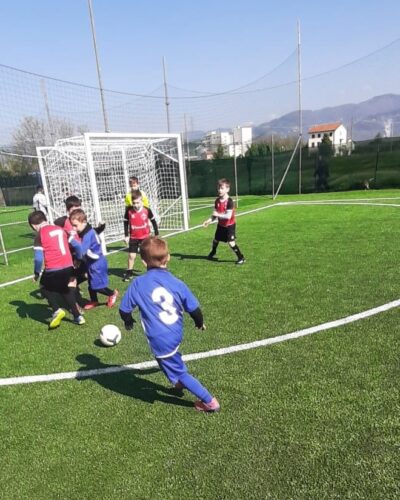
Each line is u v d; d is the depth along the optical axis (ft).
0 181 83.20
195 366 11.78
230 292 18.49
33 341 14.69
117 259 28.19
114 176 40.60
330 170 65.87
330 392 9.95
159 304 9.10
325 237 29.07
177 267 23.95
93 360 12.87
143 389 10.96
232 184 77.36
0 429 9.59
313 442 8.25
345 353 11.85
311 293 17.43
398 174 60.54
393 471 7.32
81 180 39.60
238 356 12.21
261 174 73.51
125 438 8.92
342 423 8.76
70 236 16.42
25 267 27.76
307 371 11.03
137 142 38.27
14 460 8.51
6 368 12.68
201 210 56.24
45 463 8.36
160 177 44.93
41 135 59.00
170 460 8.12
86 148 28.78
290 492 7.06
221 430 8.91
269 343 12.91
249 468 7.71
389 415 8.89
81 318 15.90
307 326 14.01
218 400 10.03
